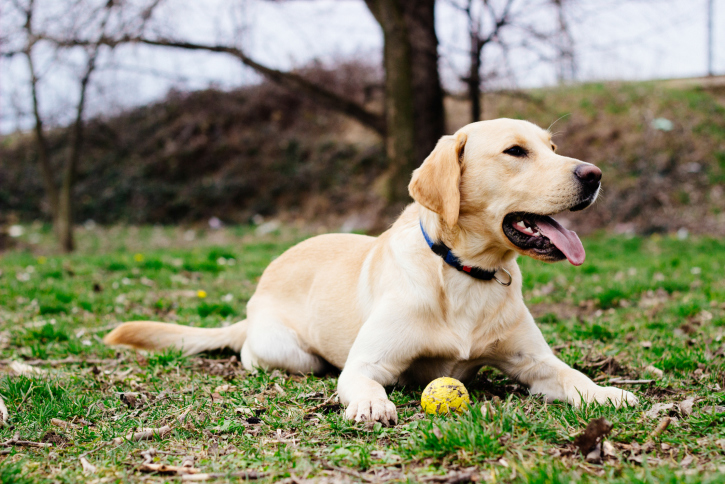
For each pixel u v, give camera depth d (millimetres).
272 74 11375
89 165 20703
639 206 14398
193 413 2848
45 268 8281
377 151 18703
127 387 3426
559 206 2881
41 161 13836
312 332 3818
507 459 2123
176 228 18156
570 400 2941
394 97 10336
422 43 10250
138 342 4164
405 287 3166
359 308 3496
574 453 2201
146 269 8352
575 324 4895
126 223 18734
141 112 21875
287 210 18453
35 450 2473
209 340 4254
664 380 3242
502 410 2480
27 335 4684
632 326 4840
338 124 20266
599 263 8578
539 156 3018
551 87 18750
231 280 7859
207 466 2225
